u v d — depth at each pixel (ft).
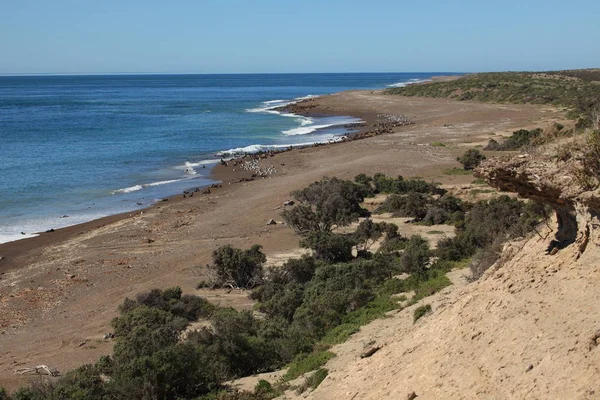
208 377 49.08
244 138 242.37
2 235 108.17
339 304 63.62
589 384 21.85
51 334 67.05
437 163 158.81
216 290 80.38
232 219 116.06
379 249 89.92
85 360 58.65
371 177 143.02
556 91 346.13
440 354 30.48
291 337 56.44
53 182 152.87
